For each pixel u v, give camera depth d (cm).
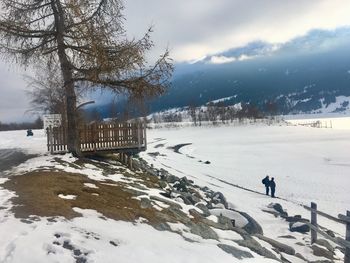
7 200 969
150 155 4519
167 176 2181
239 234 1124
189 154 6216
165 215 1057
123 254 726
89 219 891
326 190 3375
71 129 1748
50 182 1174
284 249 1223
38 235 745
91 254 702
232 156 6125
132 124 1959
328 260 1232
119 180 1418
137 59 1599
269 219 1748
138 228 908
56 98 4172
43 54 1716
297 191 3306
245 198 2398
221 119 16700
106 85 1642
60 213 893
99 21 1617
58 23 1670
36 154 1816
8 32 1606
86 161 1662
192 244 875
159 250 780
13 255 672
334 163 5378
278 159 5794
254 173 4300
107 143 1895
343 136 10150
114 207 1018
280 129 13225
